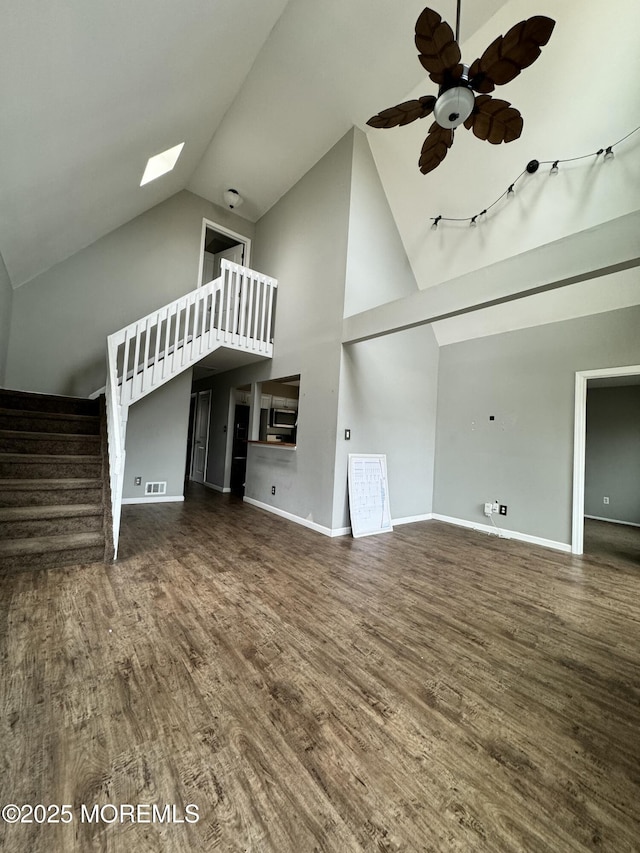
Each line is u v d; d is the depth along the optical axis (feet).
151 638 6.56
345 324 13.91
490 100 6.47
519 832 3.59
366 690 5.56
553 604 8.93
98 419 12.82
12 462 10.47
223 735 4.56
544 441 14.40
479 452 16.61
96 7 5.95
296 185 17.54
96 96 7.95
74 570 9.27
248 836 3.42
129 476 17.57
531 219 12.46
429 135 7.32
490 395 16.34
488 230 13.69
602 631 7.67
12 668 5.59
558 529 13.79
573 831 3.63
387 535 14.66
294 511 15.89
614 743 4.77
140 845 3.30
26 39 5.49
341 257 14.39
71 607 7.47
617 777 4.26
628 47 8.75
